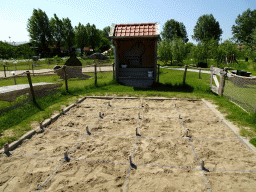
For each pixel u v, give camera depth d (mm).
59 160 4051
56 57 45906
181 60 30734
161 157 4117
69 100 8398
